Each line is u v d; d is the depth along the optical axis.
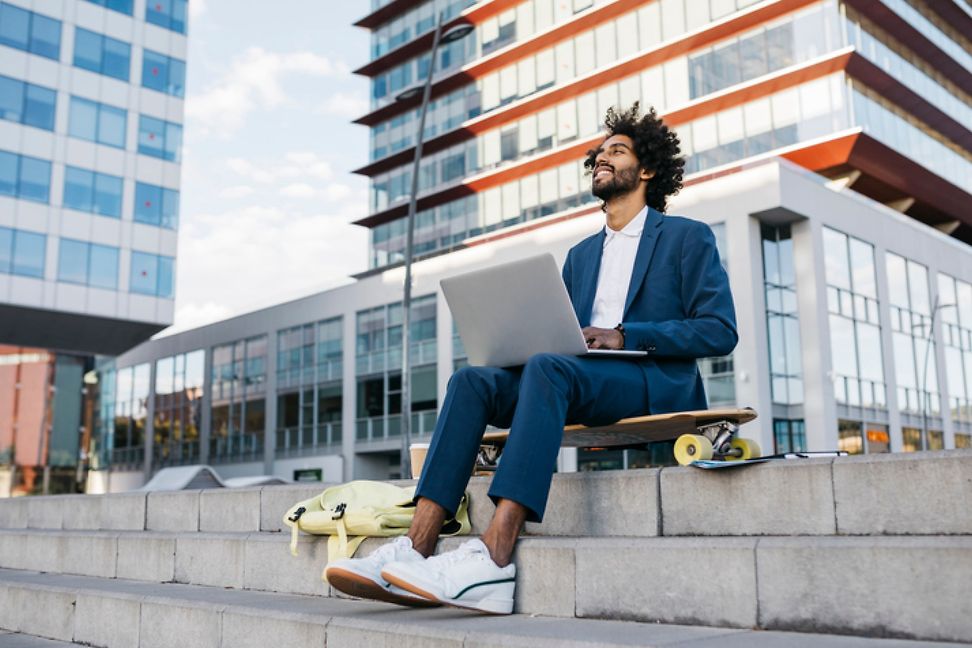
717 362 22.94
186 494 5.44
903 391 25.84
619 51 33.47
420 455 4.37
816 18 28.28
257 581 4.24
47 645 4.42
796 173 23.09
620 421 3.38
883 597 2.36
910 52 31.88
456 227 38.84
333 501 3.96
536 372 3.05
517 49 36.66
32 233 28.36
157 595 4.06
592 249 3.91
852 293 24.55
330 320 35.25
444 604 2.85
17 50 28.94
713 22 30.53
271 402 37.41
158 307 30.53
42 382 40.47
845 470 2.70
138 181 30.88
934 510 2.52
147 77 31.75
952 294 29.70
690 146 30.80
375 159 43.50
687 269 3.59
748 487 2.90
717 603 2.65
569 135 34.75
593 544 2.94
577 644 2.33
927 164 32.09
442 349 30.25
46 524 6.99
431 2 41.59
